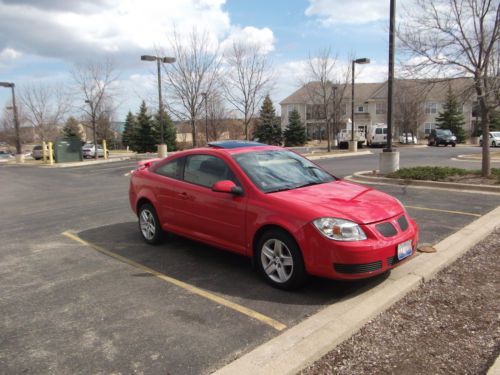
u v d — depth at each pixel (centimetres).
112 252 604
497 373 281
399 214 443
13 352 333
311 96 4366
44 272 525
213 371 300
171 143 5462
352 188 497
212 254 579
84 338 352
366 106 6194
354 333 349
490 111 1123
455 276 468
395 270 470
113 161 3347
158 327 368
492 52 1080
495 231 645
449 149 3353
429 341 335
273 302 414
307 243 408
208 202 512
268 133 5531
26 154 6000
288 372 291
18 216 952
